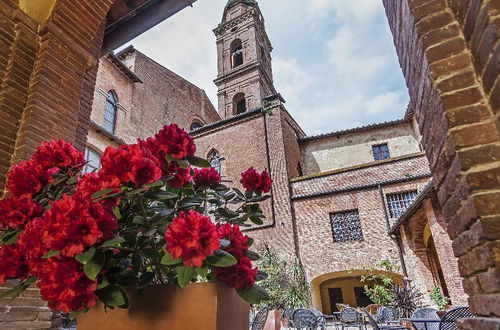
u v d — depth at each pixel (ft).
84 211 3.59
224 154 59.52
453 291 27.02
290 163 55.83
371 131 62.18
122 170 3.91
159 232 4.78
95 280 3.68
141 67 74.95
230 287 4.37
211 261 4.02
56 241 3.46
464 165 4.58
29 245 3.79
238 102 92.84
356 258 44.32
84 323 4.38
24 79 11.38
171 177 4.69
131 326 4.12
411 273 38.88
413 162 46.26
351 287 59.93
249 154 56.80
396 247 42.96
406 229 40.11
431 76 5.31
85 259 3.48
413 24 5.84
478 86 4.94
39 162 4.99
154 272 4.64
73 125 12.30
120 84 66.39
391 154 59.36
